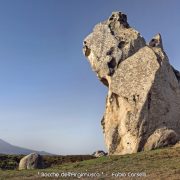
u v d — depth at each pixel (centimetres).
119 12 8656
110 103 7869
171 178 4272
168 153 6009
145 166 5203
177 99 7775
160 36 8631
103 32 8400
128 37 8219
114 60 8006
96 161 6091
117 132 7619
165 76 7725
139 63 7762
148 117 7275
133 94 7488
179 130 7562
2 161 7506
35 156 6556
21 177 5062
